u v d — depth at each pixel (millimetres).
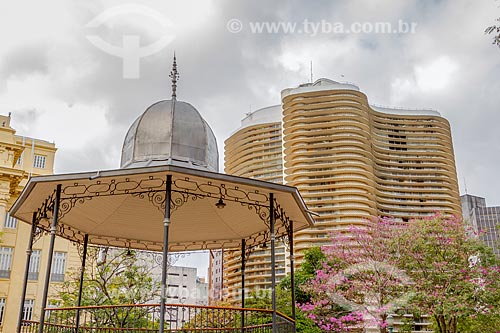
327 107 71938
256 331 10648
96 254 23047
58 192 10344
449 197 73938
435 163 76438
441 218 27719
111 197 12523
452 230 26266
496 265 25641
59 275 32906
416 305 24922
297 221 13211
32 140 36844
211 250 15898
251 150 79750
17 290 31562
